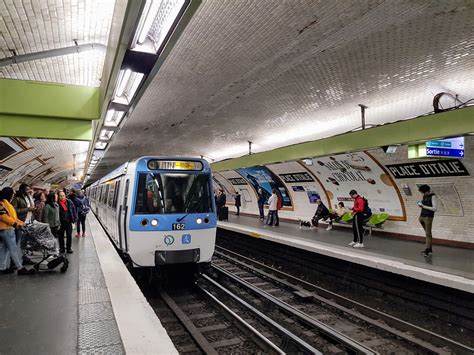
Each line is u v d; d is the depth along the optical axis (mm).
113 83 4898
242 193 22234
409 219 11469
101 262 7816
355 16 4637
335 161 12641
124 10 3107
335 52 5805
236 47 5617
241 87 7562
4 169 13883
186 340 5844
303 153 9977
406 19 4719
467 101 7070
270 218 16641
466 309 6383
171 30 3463
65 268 6945
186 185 8008
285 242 11539
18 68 6582
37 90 6523
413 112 9047
